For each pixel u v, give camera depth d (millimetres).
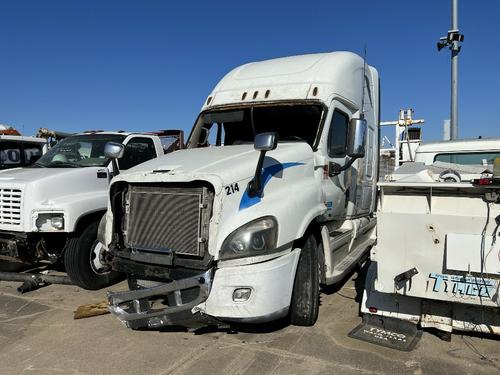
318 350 4035
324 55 6113
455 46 10383
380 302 4465
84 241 5984
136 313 4090
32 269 7289
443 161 6480
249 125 5691
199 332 4480
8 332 4668
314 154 5082
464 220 3641
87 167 6633
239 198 3971
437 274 3783
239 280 3744
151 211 4207
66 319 5016
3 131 12836
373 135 7680
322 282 5039
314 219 4691
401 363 3758
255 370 3686
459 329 4125
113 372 3730
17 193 5848
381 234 3971
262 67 6250
